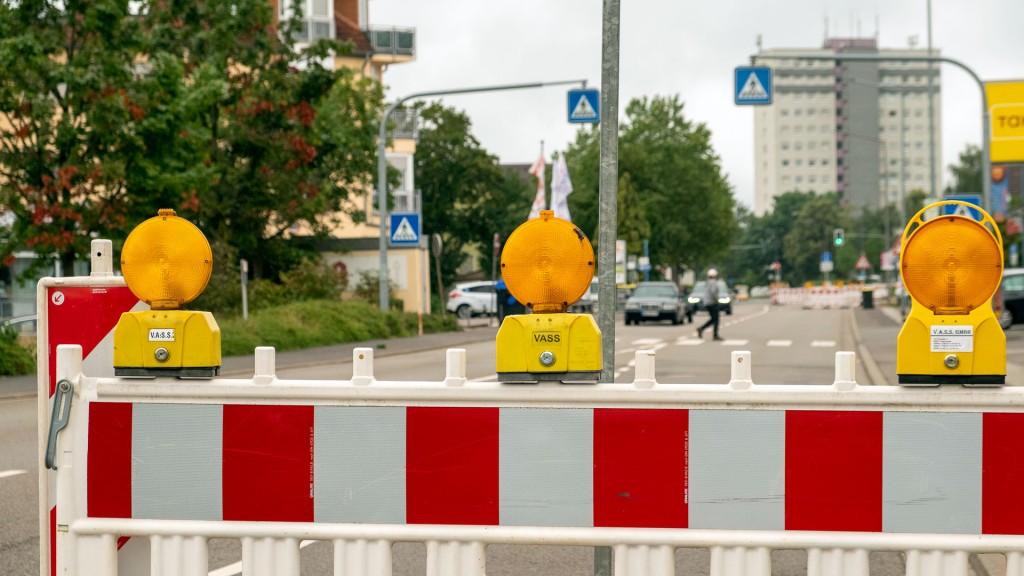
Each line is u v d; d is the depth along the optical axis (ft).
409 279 159.84
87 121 71.77
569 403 10.98
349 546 11.29
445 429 11.14
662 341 101.04
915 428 10.65
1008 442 10.52
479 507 11.12
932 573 10.68
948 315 10.57
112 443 11.51
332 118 130.31
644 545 10.96
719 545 10.88
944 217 10.52
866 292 209.97
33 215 70.74
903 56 90.43
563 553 22.08
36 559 21.11
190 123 77.25
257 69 112.98
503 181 251.39
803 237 535.19
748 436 10.84
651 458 10.93
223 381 11.37
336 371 70.90
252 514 11.37
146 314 11.48
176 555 11.48
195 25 107.76
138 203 75.72
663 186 297.94
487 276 257.96
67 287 12.37
